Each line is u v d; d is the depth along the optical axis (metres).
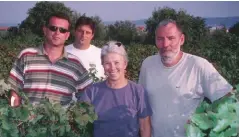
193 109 2.96
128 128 2.92
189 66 3.01
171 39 2.97
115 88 2.96
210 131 1.92
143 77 3.31
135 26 37.75
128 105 2.92
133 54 13.57
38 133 2.54
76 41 4.48
